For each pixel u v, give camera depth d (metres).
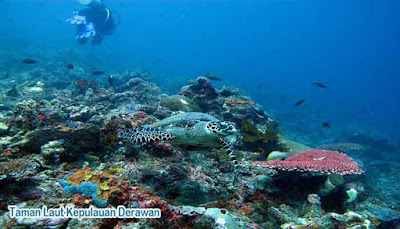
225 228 3.39
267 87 61.03
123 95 11.95
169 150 5.89
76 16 19.25
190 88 11.95
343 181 7.60
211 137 4.90
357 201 6.81
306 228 4.27
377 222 6.02
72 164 4.85
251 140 8.41
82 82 14.13
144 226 3.30
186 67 76.69
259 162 6.11
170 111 9.63
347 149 14.73
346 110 55.09
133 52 78.31
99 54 48.06
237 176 6.15
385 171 17.81
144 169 5.00
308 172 6.10
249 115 10.91
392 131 41.75
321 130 29.22
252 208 4.85
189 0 127.94
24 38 57.53
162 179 4.86
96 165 5.06
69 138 5.04
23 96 12.85
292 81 97.06
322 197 6.07
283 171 6.09
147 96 12.84
